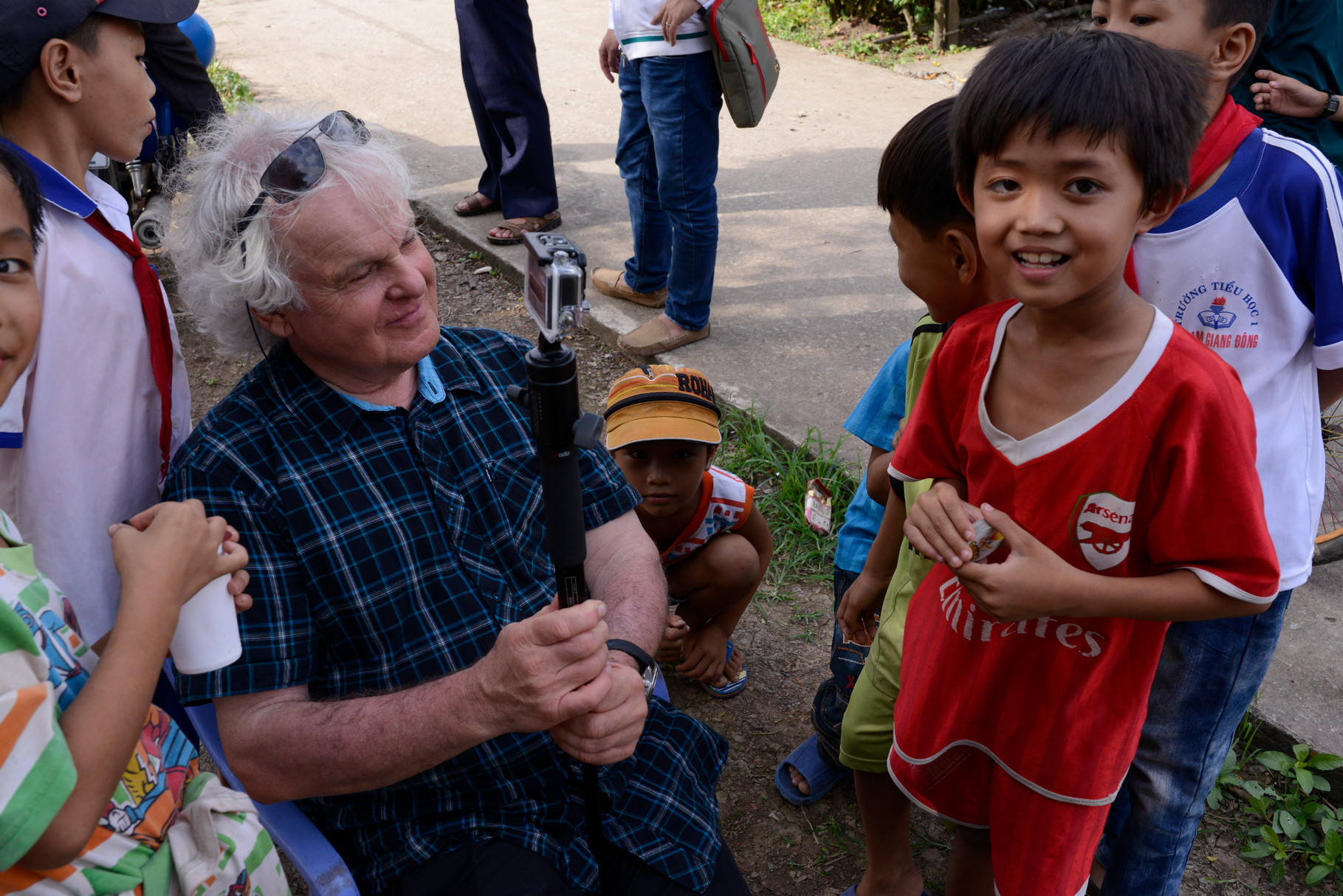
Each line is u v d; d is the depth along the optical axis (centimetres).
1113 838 211
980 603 140
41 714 102
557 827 159
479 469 165
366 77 789
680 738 175
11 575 117
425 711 140
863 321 436
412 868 156
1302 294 163
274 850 144
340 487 155
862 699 196
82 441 167
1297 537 170
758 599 308
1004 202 124
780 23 869
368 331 149
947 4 780
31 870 112
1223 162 159
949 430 158
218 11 998
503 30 475
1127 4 163
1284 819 229
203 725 168
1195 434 130
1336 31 248
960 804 171
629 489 182
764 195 568
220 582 132
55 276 161
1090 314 131
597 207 554
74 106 173
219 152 150
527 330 460
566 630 130
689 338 421
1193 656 173
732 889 161
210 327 162
